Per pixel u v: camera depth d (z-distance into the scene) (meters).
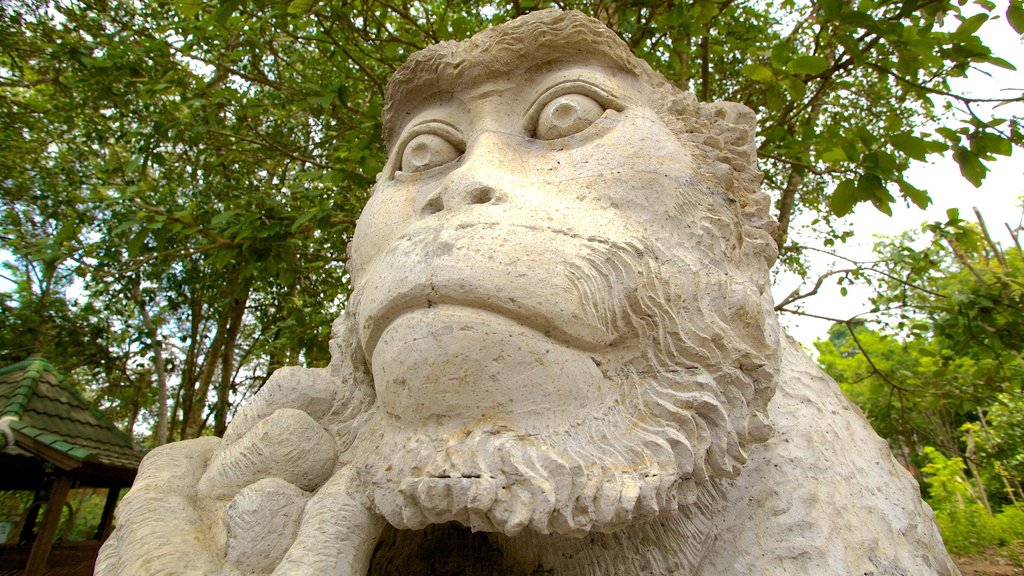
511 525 0.86
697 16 3.02
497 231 1.03
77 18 4.46
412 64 1.57
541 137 1.40
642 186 1.26
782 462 1.36
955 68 2.31
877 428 8.90
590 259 1.06
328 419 1.36
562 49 1.47
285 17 3.12
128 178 4.84
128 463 5.13
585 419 1.00
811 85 4.35
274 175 5.96
